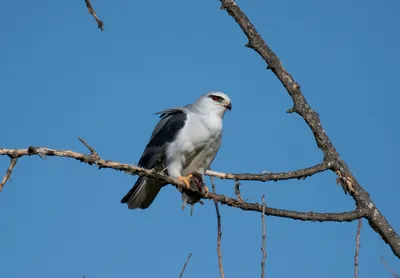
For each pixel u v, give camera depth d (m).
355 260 7.15
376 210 9.00
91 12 8.58
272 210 9.12
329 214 8.98
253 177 9.40
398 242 8.73
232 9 9.95
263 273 6.98
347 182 9.21
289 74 9.76
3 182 7.55
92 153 8.09
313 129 9.50
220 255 7.83
